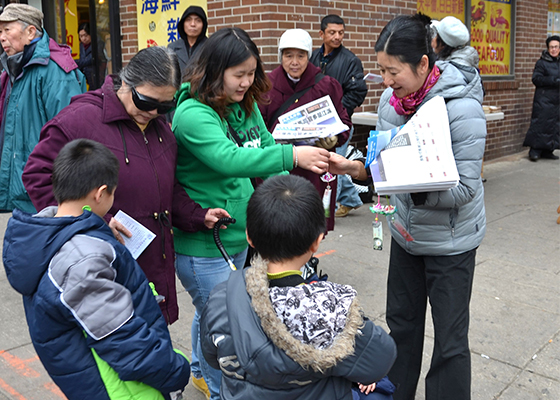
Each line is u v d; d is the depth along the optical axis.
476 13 8.43
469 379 2.35
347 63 5.38
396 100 2.26
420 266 2.49
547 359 3.18
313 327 1.36
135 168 2.12
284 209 1.45
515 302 3.88
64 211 1.78
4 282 4.31
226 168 2.20
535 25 9.51
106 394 1.70
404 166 2.05
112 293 1.63
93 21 7.73
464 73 2.16
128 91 2.04
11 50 3.63
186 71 2.31
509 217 5.87
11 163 3.75
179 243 2.44
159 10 6.61
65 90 3.71
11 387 3.01
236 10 5.79
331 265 4.62
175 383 1.77
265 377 1.38
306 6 5.86
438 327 2.34
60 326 1.65
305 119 3.63
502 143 9.18
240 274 1.49
